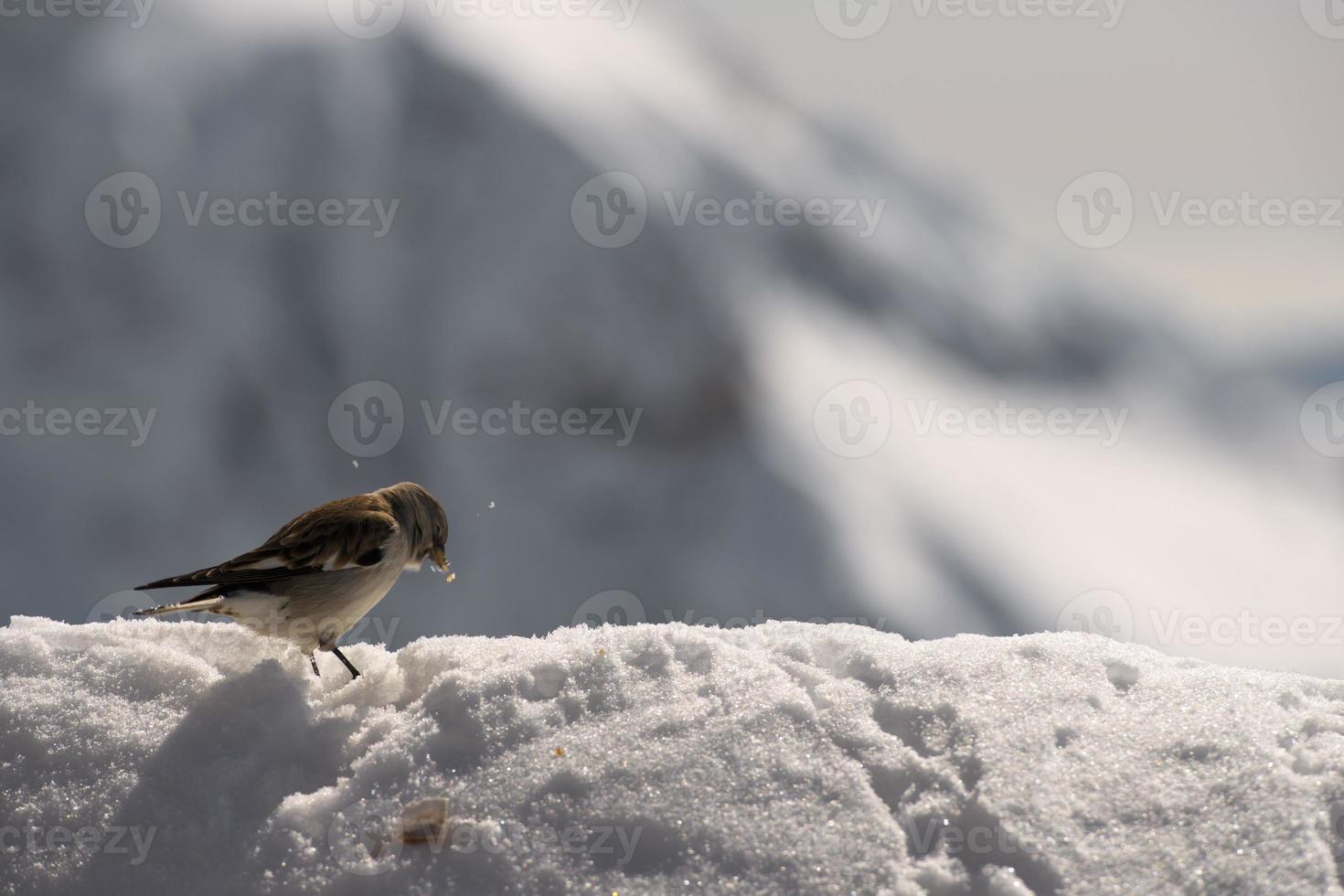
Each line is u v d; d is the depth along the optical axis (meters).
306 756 2.54
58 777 2.47
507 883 2.16
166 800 2.42
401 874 2.20
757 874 2.14
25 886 2.26
